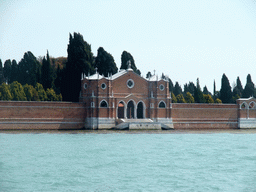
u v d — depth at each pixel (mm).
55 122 141250
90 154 83188
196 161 76188
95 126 144250
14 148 90000
